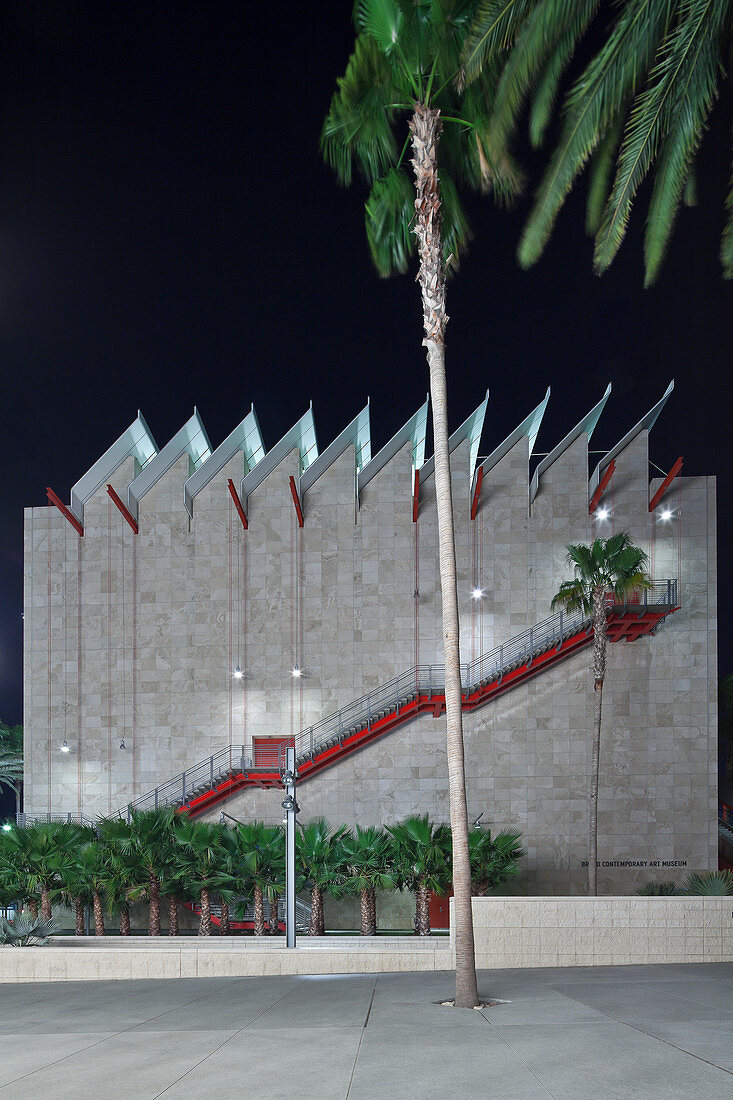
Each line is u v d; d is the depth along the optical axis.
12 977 21.78
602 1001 12.73
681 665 36.22
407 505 38.34
